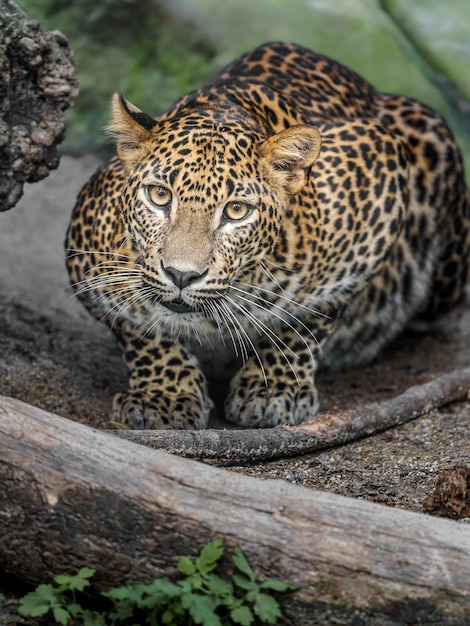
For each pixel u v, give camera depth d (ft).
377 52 62.64
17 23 27.89
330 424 30.17
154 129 29.55
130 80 61.05
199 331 32.96
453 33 64.75
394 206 33.68
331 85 38.14
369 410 31.50
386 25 64.28
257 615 19.83
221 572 20.03
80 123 59.88
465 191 41.98
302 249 31.42
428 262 41.11
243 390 34.04
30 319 41.27
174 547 20.08
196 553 20.06
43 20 59.11
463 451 30.27
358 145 33.81
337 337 39.27
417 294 41.27
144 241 28.86
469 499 24.73
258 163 28.99
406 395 32.89
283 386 33.94
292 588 19.72
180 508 20.10
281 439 28.96
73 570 20.58
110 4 60.23
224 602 19.69
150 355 33.24
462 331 45.88
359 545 19.79
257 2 62.95
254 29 61.87
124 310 32.09
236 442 28.12
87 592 20.74
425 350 43.62
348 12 63.77
